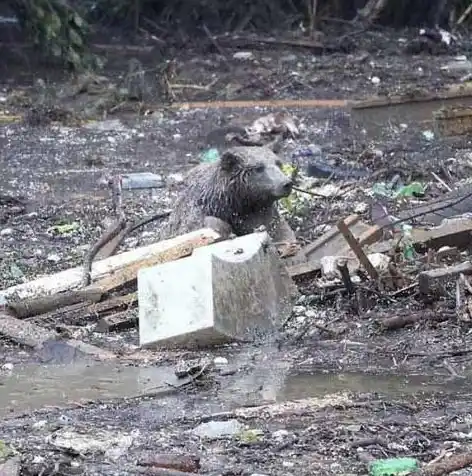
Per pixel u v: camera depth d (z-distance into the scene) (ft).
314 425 28.53
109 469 25.39
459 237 45.98
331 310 40.22
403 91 90.74
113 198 58.90
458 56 109.29
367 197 57.57
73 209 58.85
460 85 92.22
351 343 37.04
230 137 73.97
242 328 37.29
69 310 41.39
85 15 110.11
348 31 116.37
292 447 26.84
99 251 47.85
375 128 77.87
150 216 53.21
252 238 38.81
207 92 93.09
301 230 51.31
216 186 47.09
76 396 32.35
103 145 75.51
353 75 99.50
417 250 45.21
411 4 120.06
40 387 33.40
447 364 34.63
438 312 38.93
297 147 71.67
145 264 43.34
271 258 38.93
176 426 28.91
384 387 32.27
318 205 55.98
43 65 97.71
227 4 117.29
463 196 52.75
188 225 47.26
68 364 35.99
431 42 111.04
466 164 64.69
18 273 48.24
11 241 53.42
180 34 112.98
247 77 97.66
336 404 30.35
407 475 24.58
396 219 50.37
